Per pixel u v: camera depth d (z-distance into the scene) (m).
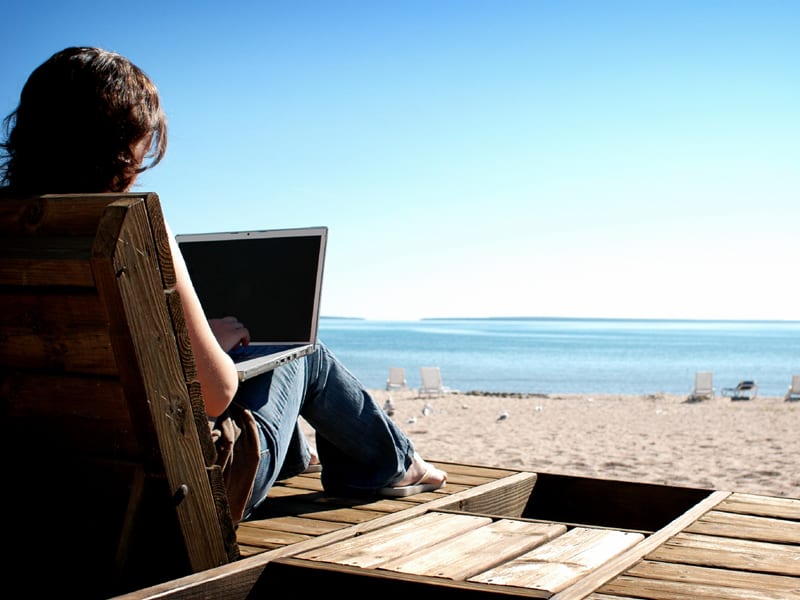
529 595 1.49
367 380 58.28
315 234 2.25
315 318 2.18
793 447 13.49
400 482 2.59
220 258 2.35
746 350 133.88
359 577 1.64
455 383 55.91
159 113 1.65
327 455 2.57
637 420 18.92
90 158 1.54
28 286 1.37
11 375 1.51
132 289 1.31
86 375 1.42
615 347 144.00
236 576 1.60
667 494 2.83
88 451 1.49
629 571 1.69
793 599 1.51
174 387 1.42
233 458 1.88
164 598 1.42
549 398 27.19
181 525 1.47
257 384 2.04
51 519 1.54
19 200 1.43
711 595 1.53
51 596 1.53
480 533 2.05
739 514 2.33
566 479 3.05
